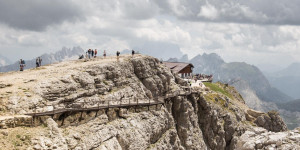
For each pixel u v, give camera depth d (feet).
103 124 193.67
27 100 160.04
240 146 201.16
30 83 175.22
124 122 211.00
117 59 259.39
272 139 183.93
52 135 153.58
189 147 286.05
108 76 227.81
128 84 247.09
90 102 194.80
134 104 225.15
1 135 133.59
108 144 185.47
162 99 260.62
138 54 301.22
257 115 417.69
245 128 380.99
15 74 207.82
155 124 238.48
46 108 165.89
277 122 404.16
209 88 420.77
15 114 150.92
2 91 160.56
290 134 186.50
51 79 182.29
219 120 353.31
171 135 262.88
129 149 204.23
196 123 314.96
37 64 246.88
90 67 216.33
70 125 174.29
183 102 294.46
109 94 218.38
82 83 199.00
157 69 292.81
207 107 336.49
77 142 166.09
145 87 267.59
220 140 342.85
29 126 148.87
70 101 183.73
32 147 138.51
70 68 214.07
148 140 224.53
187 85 342.64
